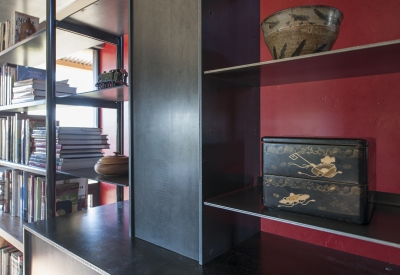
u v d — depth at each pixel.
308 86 1.03
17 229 1.66
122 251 0.97
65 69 2.37
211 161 0.89
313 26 0.71
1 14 2.08
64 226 1.21
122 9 1.33
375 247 0.93
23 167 1.71
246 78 0.93
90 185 2.05
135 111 1.07
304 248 1.01
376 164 0.90
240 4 1.01
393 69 0.82
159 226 1.01
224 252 0.96
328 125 0.99
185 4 0.91
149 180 1.03
